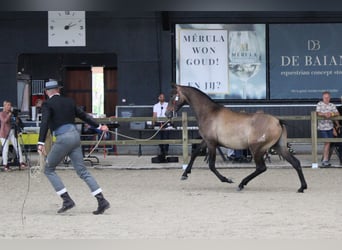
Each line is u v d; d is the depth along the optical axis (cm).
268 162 1510
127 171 1412
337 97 1823
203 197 1005
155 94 1833
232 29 1825
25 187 1153
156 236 701
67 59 1870
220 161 1558
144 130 1606
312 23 1819
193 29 1822
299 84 1827
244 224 767
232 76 1827
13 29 1831
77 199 998
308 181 1202
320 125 1448
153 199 988
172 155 1767
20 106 1844
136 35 1831
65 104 840
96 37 1833
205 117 1082
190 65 1827
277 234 707
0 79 1834
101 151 1861
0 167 1445
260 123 1034
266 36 1823
